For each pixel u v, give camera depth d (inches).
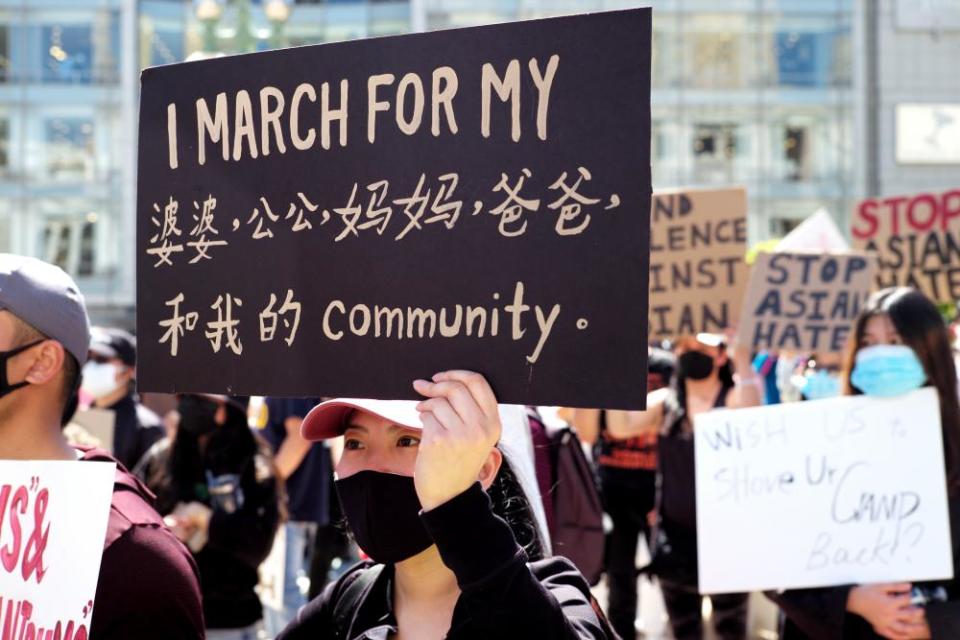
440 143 73.0
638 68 68.2
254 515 162.2
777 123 1216.2
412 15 1177.4
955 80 1216.8
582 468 175.3
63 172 1159.6
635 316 67.1
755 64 1213.1
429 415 68.6
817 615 126.1
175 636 83.0
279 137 78.6
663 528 222.8
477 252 71.2
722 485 133.0
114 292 1147.9
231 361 79.2
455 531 66.4
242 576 161.8
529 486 89.3
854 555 127.6
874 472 128.4
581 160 69.0
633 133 68.0
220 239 80.4
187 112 82.4
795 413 132.3
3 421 89.7
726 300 245.8
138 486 90.3
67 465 82.5
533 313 69.4
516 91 70.9
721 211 247.1
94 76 1159.0
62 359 91.2
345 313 75.1
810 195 1211.2
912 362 126.9
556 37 70.0
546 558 84.0
